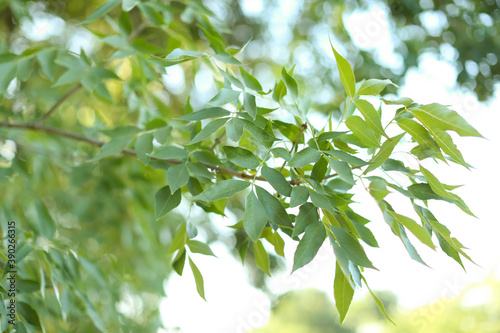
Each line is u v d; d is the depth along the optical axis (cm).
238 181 89
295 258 84
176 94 288
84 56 127
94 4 260
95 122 181
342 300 87
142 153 105
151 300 219
